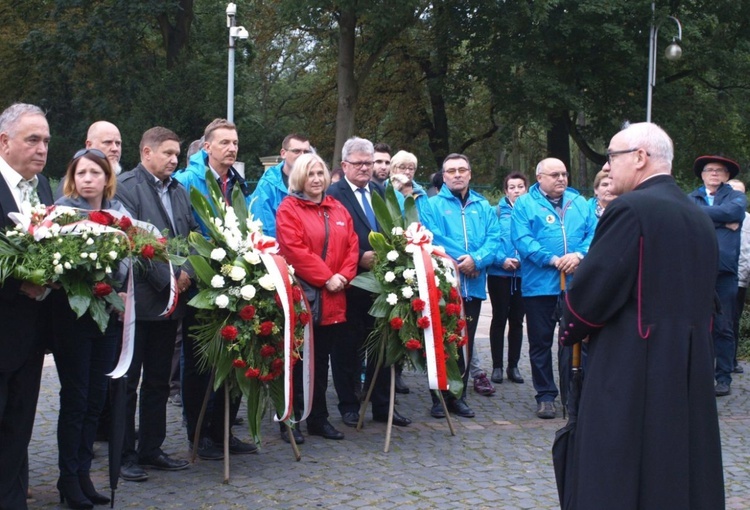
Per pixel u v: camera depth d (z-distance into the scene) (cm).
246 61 2784
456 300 579
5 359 382
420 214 672
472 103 2997
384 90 2691
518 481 491
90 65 2577
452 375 577
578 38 2173
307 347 516
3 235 379
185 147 2533
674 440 323
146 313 468
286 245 545
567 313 345
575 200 668
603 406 332
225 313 485
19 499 402
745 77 2428
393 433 594
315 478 489
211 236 500
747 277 828
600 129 2409
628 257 330
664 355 327
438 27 2364
